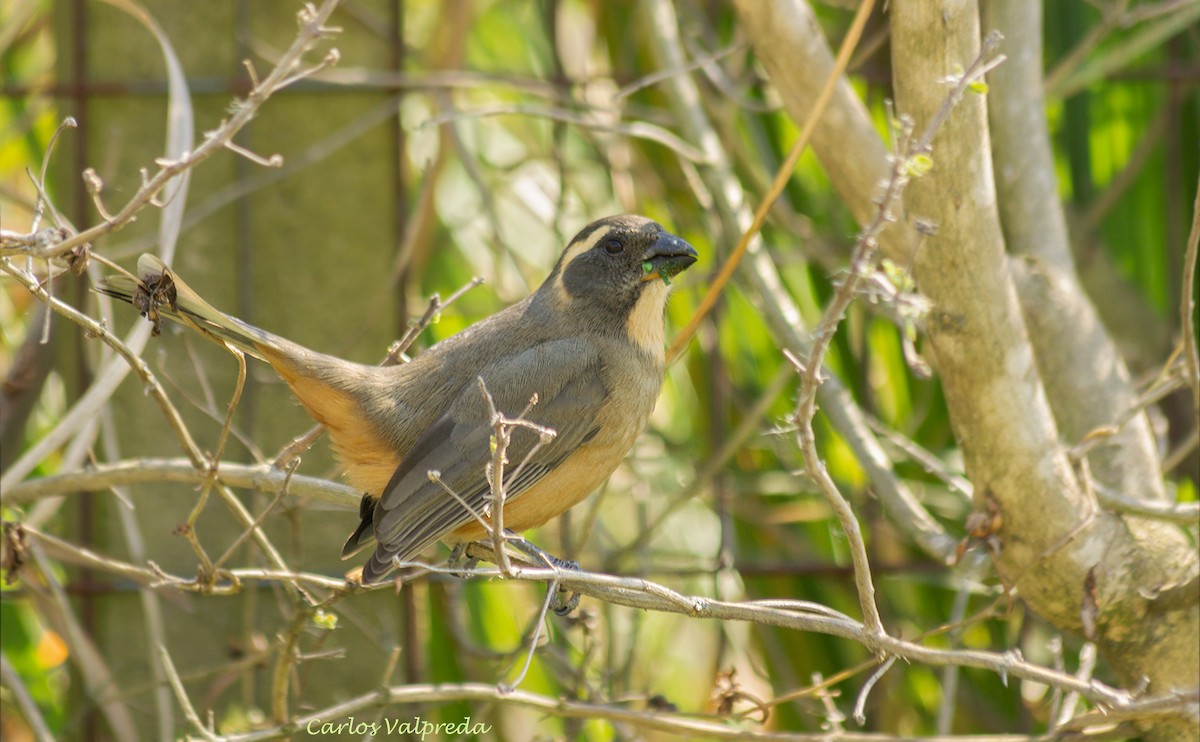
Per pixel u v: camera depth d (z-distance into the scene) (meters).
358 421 9.09
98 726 11.06
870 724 12.23
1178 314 12.55
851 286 6.49
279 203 11.02
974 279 8.40
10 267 7.16
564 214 13.16
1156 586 8.86
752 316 13.20
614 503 13.62
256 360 10.95
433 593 12.13
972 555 9.62
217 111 10.90
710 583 13.21
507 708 12.70
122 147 10.84
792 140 13.54
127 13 10.80
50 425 12.81
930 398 12.97
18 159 14.44
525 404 9.20
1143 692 8.92
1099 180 13.57
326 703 10.94
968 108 8.13
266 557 9.34
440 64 12.38
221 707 10.97
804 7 9.59
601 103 13.67
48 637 12.50
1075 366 9.84
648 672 12.52
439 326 13.80
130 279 7.99
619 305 9.70
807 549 12.91
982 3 10.30
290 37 11.04
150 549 10.86
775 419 12.72
